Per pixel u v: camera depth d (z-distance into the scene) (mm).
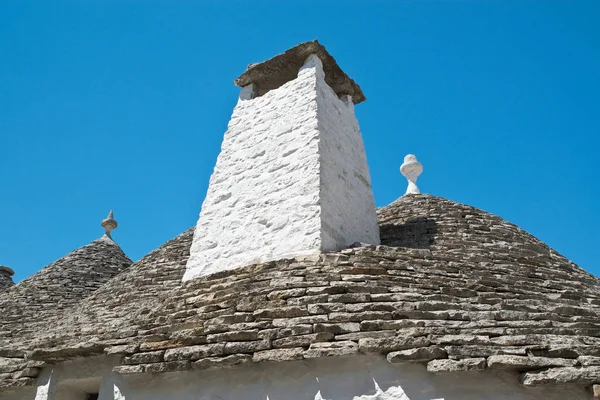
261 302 6789
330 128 10211
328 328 5930
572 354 5379
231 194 10000
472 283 7410
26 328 10906
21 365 8016
